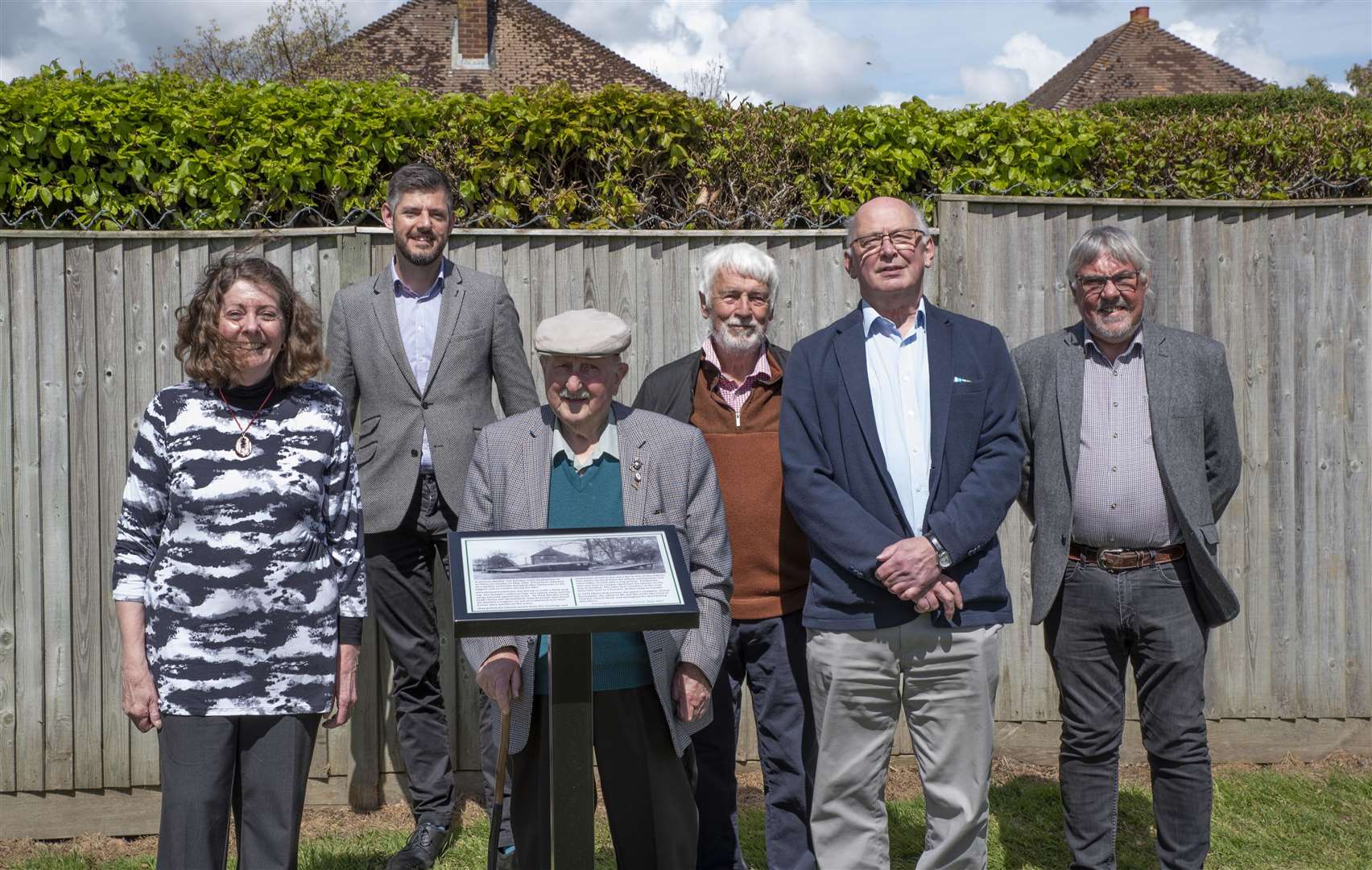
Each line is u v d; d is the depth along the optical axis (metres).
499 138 4.58
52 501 4.30
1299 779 4.64
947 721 3.17
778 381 3.55
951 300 4.68
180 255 4.35
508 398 4.08
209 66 20.89
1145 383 3.56
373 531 3.98
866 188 4.75
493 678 2.81
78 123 4.32
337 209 4.54
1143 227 4.75
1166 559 3.52
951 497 3.13
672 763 2.91
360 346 4.01
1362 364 4.78
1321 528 4.80
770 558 3.48
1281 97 15.29
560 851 2.41
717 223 4.71
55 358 4.28
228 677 2.81
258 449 2.86
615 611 2.30
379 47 24.27
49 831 4.35
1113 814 3.66
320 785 4.51
